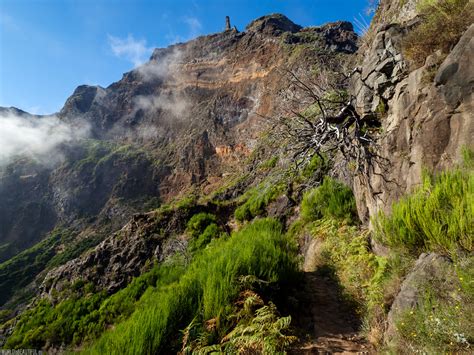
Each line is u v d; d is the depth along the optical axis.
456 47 4.28
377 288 4.44
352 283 5.45
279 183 14.02
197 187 68.56
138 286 13.77
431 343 2.66
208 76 93.31
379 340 3.77
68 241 74.38
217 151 74.38
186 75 100.62
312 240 8.91
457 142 4.05
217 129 77.44
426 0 6.06
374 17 10.60
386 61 6.08
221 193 33.31
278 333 3.94
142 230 20.64
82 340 12.38
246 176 34.47
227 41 94.12
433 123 4.45
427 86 4.88
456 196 3.26
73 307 15.98
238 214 17.66
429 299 3.01
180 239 18.23
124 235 21.41
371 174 6.38
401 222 4.01
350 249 6.35
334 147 7.66
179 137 88.38
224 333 4.29
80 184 92.12
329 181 9.98
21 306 51.50
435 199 3.44
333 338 4.30
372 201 6.47
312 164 11.57
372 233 6.01
